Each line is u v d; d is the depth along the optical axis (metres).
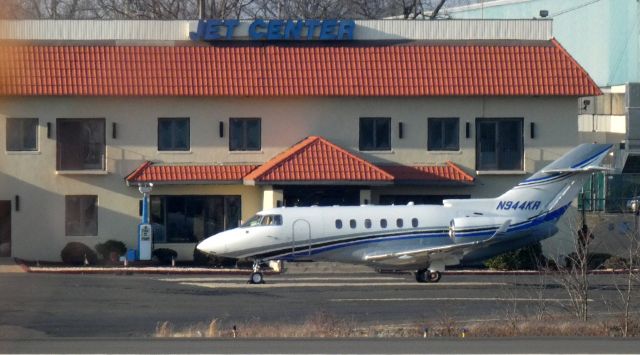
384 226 152.75
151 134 186.00
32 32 186.62
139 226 177.50
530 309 115.12
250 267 175.75
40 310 112.38
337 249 151.25
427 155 189.62
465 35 192.88
